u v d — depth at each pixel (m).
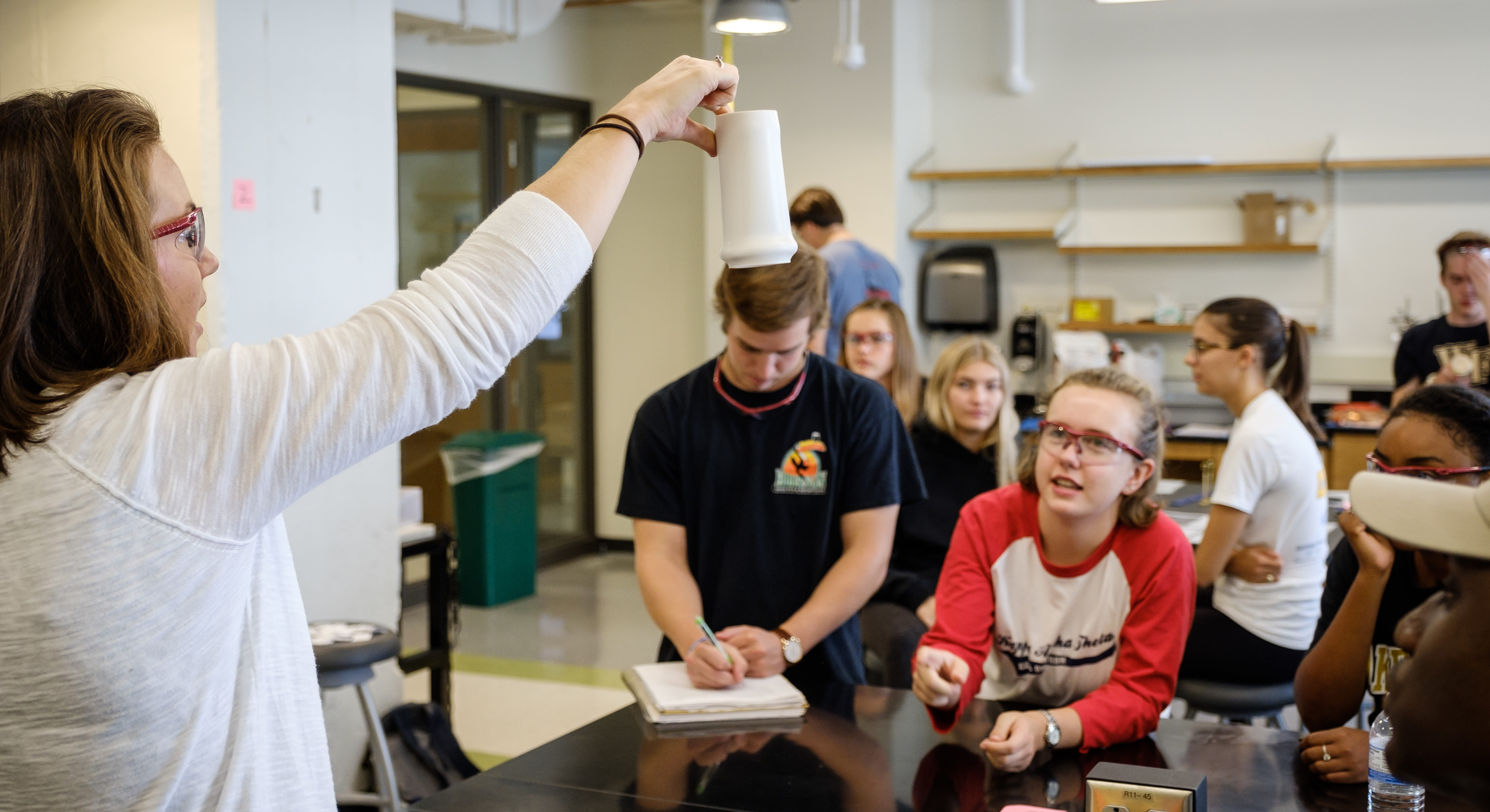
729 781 1.44
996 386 3.04
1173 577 1.69
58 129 0.84
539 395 6.89
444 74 5.90
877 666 3.07
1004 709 1.74
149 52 3.22
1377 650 1.68
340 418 0.81
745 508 2.05
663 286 6.90
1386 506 0.63
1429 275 5.88
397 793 3.05
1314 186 6.04
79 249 0.83
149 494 0.80
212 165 3.18
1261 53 6.07
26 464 0.79
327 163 3.52
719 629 2.07
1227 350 2.96
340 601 3.56
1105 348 6.11
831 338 4.73
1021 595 1.83
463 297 0.84
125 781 0.83
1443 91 5.79
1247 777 1.44
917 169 6.49
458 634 5.32
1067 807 1.36
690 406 2.07
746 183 1.11
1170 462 5.57
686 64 1.01
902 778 1.45
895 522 2.32
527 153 6.70
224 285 3.21
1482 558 0.58
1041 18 6.44
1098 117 6.38
